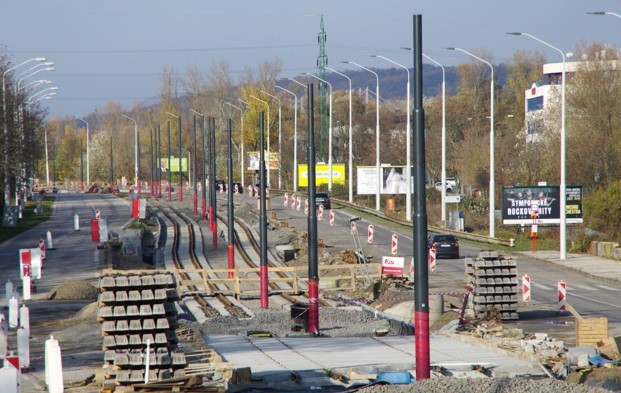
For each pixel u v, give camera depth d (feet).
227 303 239.91
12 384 93.56
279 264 324.80
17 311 175.63
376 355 144.77
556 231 388.57
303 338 172.35
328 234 412.57
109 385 116.98
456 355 144.25
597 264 306.35
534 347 143.23
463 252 353.31
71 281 264.31
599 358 128.88
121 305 121.29
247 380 121.08
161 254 352.90
